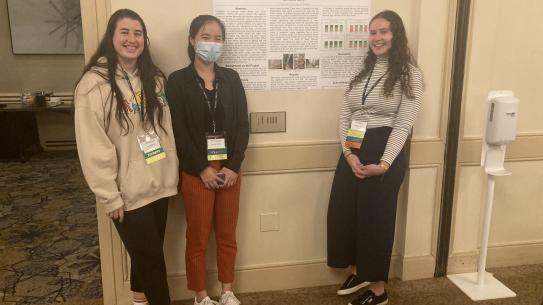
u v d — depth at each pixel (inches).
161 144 73.5
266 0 85.1
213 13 83.8
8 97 228.4
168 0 81.7
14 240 126.3
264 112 90.0
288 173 93.9
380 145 81.2
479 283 97.6
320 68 90.2
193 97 76.1
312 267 99.5
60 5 223.8
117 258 89.4
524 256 108.7
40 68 229.5
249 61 87.3
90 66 69.5
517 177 104.0
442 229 100.0
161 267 75.5
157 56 83.4
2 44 224.7
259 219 95.1
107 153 66.8
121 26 67.4
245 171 91.6
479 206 102.7
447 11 90.2
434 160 96.6
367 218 84.2
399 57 79.8
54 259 114.6
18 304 93.0
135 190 69.9
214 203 83.4
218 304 87.6
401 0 90.4
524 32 95.6
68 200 160.6
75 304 93.0
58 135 236.7
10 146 212.5
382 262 86.3
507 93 89.9
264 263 97.7
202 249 82.7
